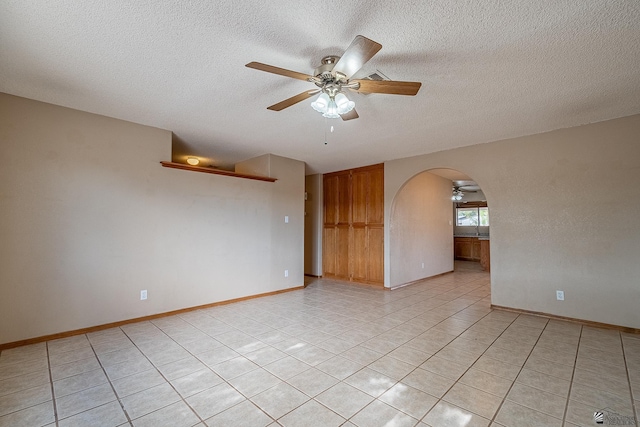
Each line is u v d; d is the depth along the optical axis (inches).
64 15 69.2
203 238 163.2
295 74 78.3
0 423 67.9
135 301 138.8
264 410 73.1
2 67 92.3
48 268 117.5
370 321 141.3
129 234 137.8
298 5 65.9
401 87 82.0
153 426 67.2
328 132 152.6
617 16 68.1
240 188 181.0
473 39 77.5
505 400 77.0
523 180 156.1
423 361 99.3
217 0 64.5
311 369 93.8
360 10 67.5
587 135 138.7
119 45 81.2
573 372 91.7
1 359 100.0
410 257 237.5
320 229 265.6
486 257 312.7
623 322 128.9
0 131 109.4
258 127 146.0
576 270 140.7
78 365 96.0
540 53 83.3
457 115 128.6
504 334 124.4
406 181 207.0
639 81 98.3
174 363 97.7
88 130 127.9
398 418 70.0
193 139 166.2
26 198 113.7
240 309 161.2
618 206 131.3
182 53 85.0
